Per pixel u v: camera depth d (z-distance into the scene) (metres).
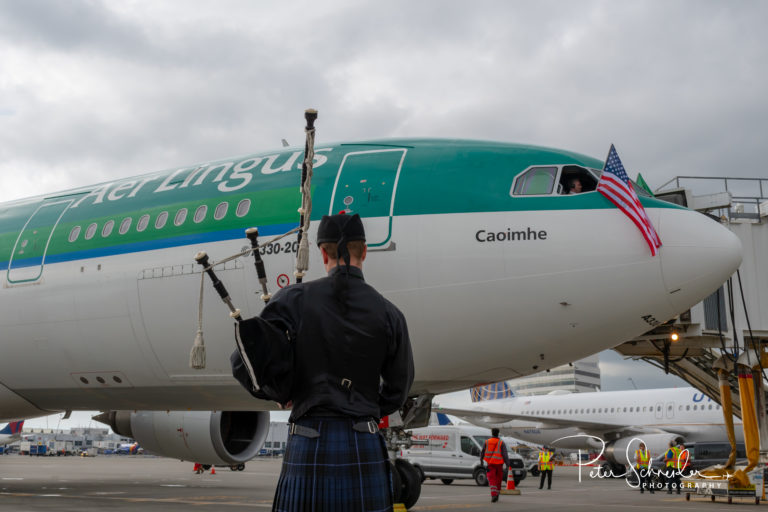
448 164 9.54
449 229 9.05
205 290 9.88
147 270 10.41
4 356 11.79
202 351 4.12
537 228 8.89
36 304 11.34
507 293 8.86
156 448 14.62
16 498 13.46
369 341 2.83
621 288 8.69
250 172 10.58
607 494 21.00
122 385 11.14
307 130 3.59
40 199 13.21
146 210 11.01
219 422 14.15
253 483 22.41
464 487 24.44
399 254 9.09
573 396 40.81
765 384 19.91
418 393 10.11
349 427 2.76
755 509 14.82
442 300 8.99
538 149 9.62
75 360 11.16
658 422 35.34
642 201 9.21
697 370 21.48
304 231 3.46
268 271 9.48
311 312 2.82
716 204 14.74
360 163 9.85
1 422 14.26
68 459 59.44
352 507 2.68
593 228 8.81
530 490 23.06
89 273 10.95
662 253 8.72
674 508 14.67
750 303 16.52
